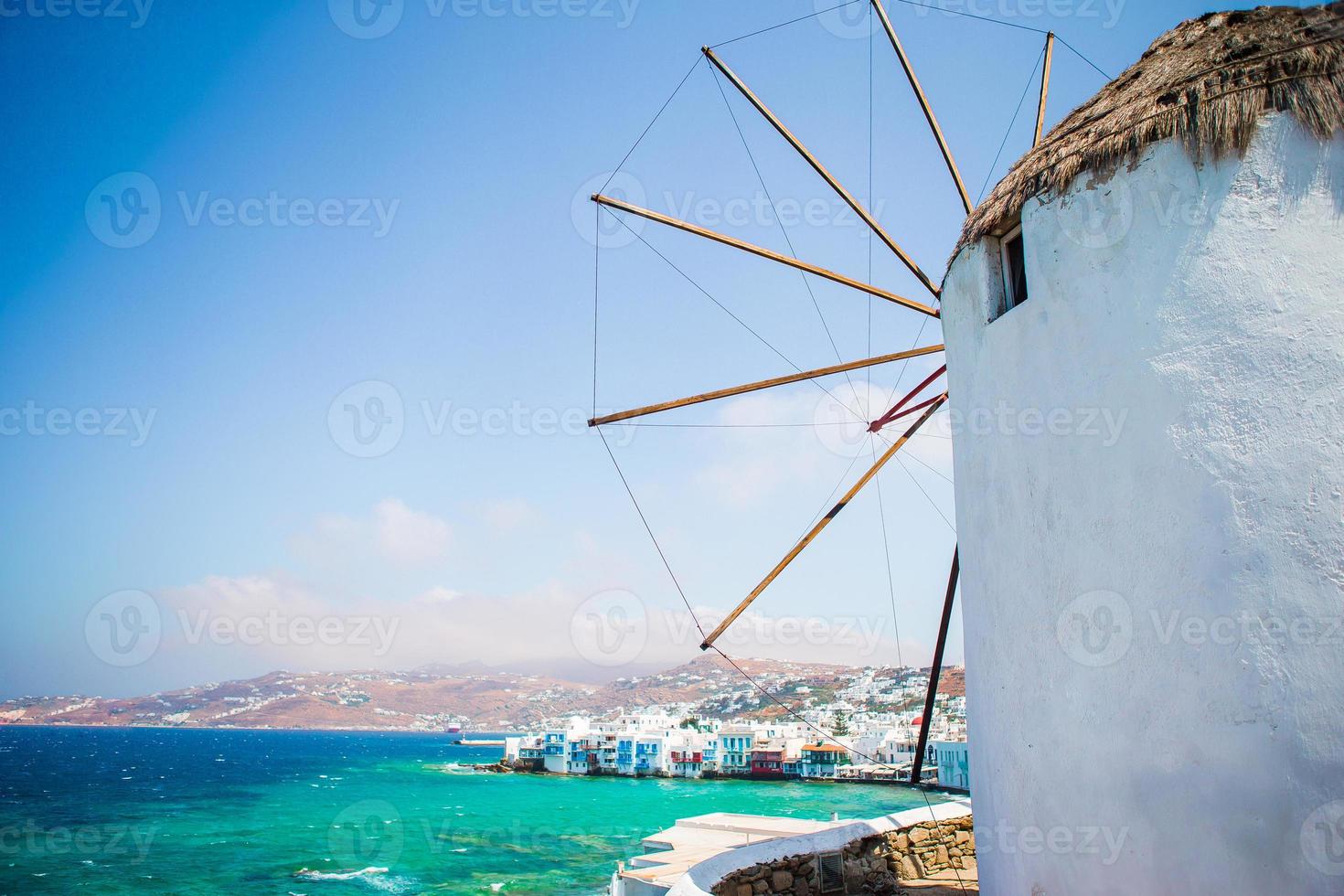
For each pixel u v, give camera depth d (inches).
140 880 1584.6
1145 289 213.6
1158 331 209.2
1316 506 179.6
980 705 270.7
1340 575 174.4
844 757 3814.0
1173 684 195.6
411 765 5428.2
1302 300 187.8
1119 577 211.5
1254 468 188.9
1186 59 227.9
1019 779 241.3
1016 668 246.8
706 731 4950.8
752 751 4060.0
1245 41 213.8
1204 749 187.9
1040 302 244.7
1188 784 189.8
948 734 3400.6
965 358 286.8
